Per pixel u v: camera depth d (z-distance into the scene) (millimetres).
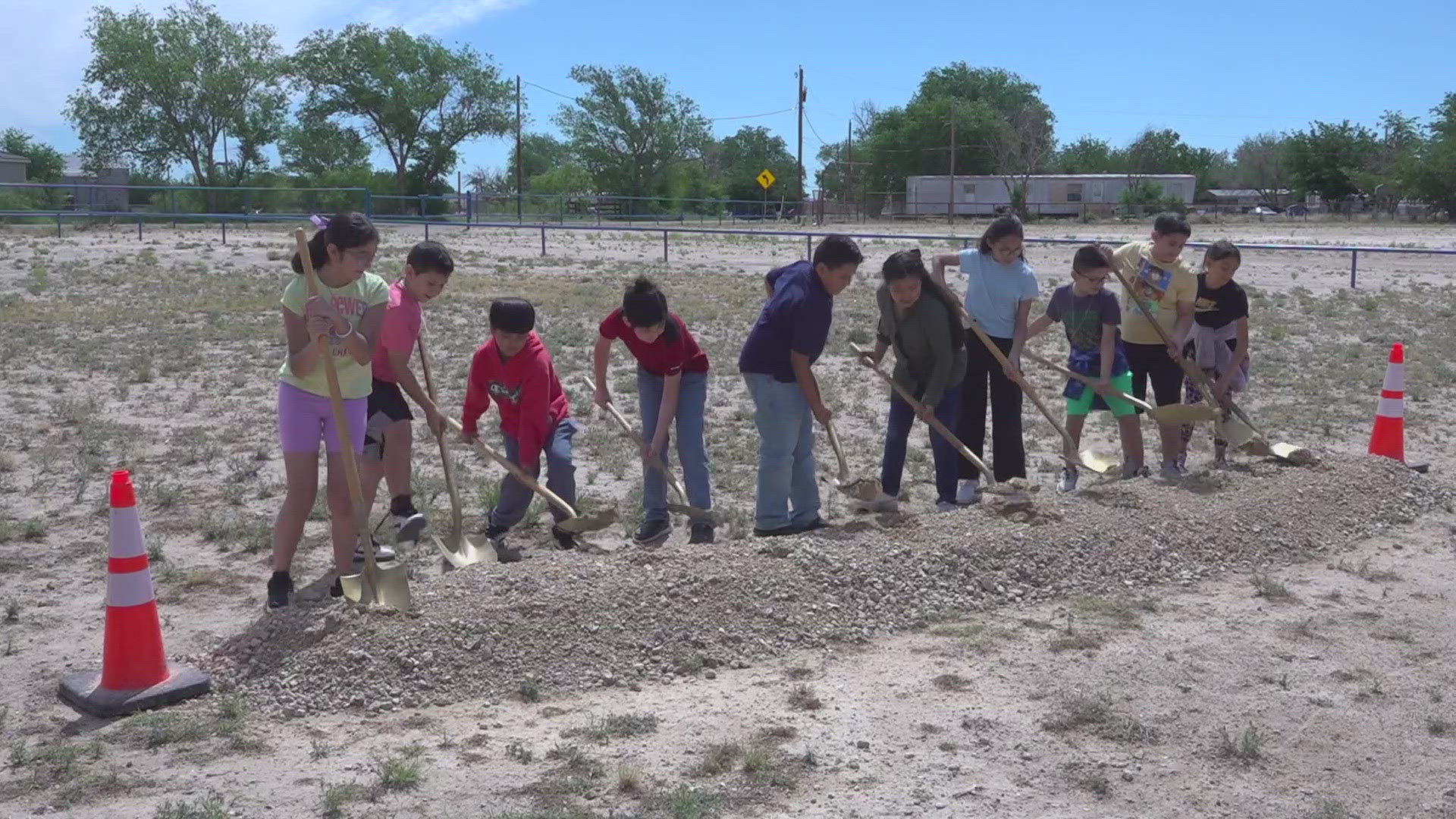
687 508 6484
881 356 7301
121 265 25844
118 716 4461
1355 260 24609
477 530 7082
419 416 10680
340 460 5473
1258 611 5660
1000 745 4238
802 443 6543
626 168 87250
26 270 24688
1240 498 6875
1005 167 90688
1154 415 7453
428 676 4660
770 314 6273
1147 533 6309
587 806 3760
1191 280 7602
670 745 4219
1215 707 4566
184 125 69938
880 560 5660
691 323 18094
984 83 108375
